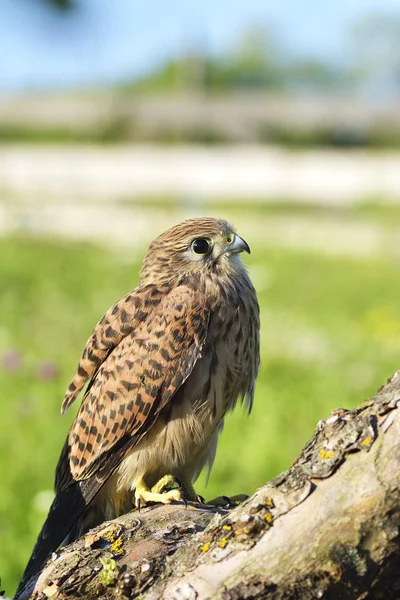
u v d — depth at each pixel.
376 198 28.58
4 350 13.11
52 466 9.94
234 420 10.88
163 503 6.86
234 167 30.61
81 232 24.70
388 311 17.02
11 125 36.31
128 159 31.28
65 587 5.16
